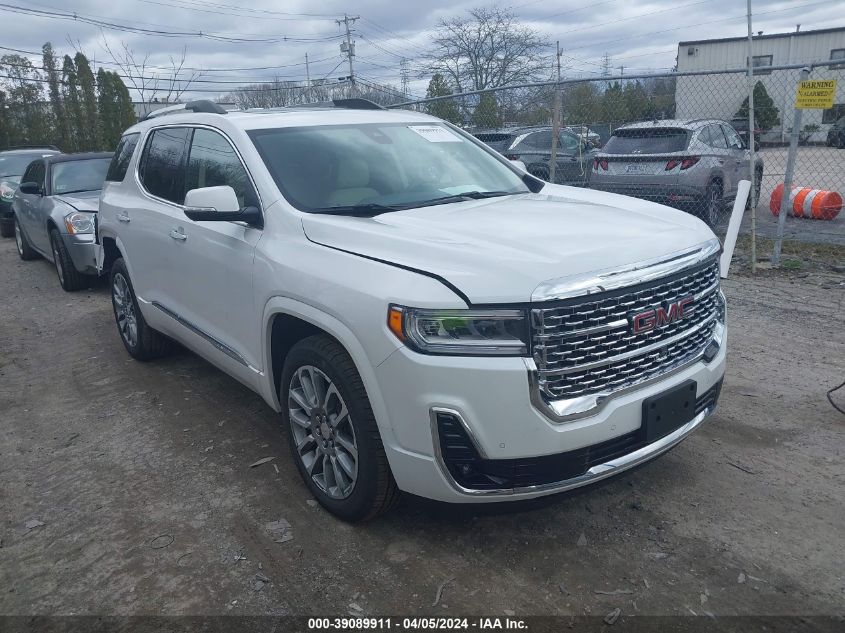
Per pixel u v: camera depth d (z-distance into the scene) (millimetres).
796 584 2914
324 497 3490
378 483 3133
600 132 12469
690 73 8438
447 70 31656
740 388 4883
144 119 5895
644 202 4062
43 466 4219
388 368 2889
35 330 7176
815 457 3920
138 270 5324
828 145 11797
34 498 3854
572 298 2758
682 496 3580
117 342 6582
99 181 9586
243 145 4055
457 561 3141
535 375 2727
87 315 7633
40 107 31906
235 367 4129
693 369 3256
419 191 4070
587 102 12516
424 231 3211
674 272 3068
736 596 2855
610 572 3029
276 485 3852
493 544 3250
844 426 4266
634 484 3705
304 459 3607
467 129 13781
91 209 8422
